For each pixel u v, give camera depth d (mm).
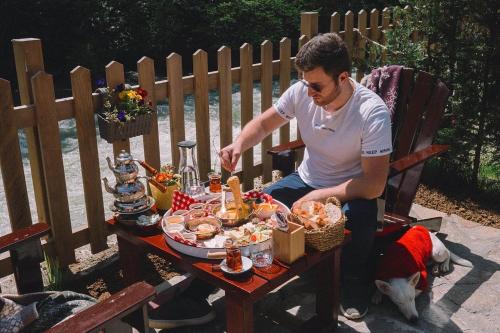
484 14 4141
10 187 3059
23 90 3082
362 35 5133
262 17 13008
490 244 3674
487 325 2859
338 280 2699
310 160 3162
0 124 2922
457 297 3088
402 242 3066
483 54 4215
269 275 2262
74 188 5328
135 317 1995
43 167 3197
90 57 11789
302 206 2553
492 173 4824
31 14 11430
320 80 2672
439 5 4332
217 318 2914
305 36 4730
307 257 2381
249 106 4414
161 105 8438
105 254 3547
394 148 3816
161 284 3197
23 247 2355
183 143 2934
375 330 2807
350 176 3008
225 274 2266
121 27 12461
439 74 4543
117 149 3447
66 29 11969
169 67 3670
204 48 13203
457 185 4582
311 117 3035
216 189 2959
